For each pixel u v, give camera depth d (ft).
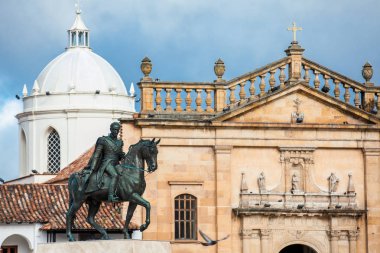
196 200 493.36
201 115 497.05
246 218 493.77
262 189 496.23
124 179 349.61
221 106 498.69
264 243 495.00
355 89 510.58
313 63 505.66
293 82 501.56
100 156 350.64
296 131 501.15
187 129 493.36
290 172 500.33
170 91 496.64
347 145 503.61
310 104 504.43
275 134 499.51
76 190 349.61
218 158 494.18
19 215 498.28
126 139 490.08
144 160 360.28
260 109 500.33
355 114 506.48
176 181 491.31
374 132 506.48
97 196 349.00
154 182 490.49
